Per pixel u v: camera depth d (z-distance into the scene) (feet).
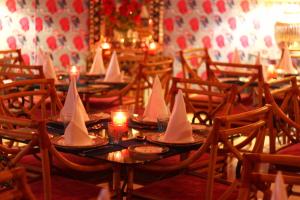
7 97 10.44
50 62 15.42
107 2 22.02
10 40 20.93
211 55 23.12
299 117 11.54
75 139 8.05
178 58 23.09
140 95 17.15
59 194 7.74
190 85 19.93
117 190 7.86
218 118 7.47
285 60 17.25
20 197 5.17
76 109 8.13
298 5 21.39
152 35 22.48
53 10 21.74
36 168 8.95
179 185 8.33
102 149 8.00
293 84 11.47
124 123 8.55
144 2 22.33
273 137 9.98
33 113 12.02
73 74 15.30
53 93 11.24
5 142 11.90
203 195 7.95
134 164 7.33
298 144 10.73
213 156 7.58
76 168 7.59
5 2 20.62
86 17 22.50
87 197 7.68
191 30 22.97
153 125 9.54
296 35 19.16
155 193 8.01
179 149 8.13
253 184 5.81
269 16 22.25
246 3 22.50
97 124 9.75
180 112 8.36
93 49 22.34
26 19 21.21
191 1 22.79
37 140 7.19
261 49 22.61
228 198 7.86
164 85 15.52
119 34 22.21
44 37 21.68
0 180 4.98
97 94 14.99
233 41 22.88
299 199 11.34
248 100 15.93
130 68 21.12
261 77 13.73
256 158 5.69
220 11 22.76
